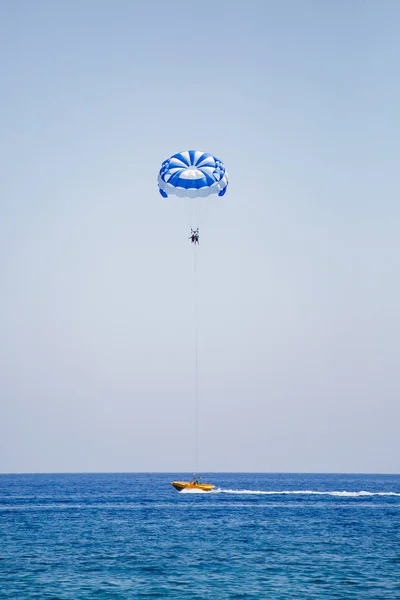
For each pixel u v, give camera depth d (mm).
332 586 120875
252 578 127125
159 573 131125
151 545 165250
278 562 142625
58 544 166625
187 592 116438
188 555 150875
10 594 115062
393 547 162750
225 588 119312
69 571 132875
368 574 130750
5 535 183875
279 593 115938
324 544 167500
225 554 152250
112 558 146750
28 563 140875
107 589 118375
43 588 118938
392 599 112375
